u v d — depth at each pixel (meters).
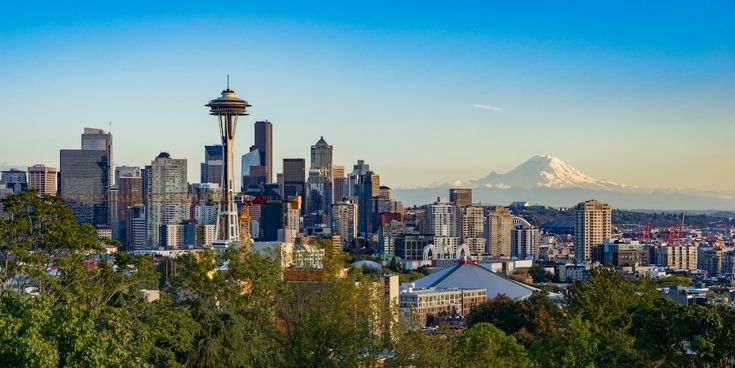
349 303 158.75
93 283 149.62
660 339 140.38
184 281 167.25
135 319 136.62
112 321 118.94
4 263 149.62
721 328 136.62
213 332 139.38
